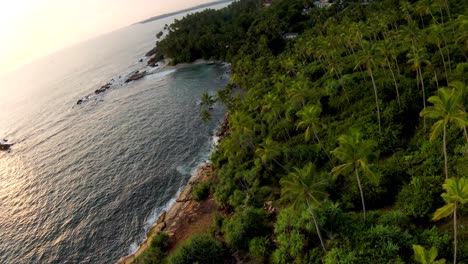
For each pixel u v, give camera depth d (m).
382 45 75.19
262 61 148.75
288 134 85.31
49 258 72.69
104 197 89.44
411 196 51.16
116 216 81.12
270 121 96.88
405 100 71.69
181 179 89.88
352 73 97.81
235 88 148.88
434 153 56.38
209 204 76.12
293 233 53.12
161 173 94.69
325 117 85.81
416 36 70.75
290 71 121.31
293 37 181.62
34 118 178.88
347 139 45.94
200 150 102.31
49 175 108.44
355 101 83.50
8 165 123.56
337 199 58.56
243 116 74.94
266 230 60.06
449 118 40.50
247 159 84.44
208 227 68.25
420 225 47.34
